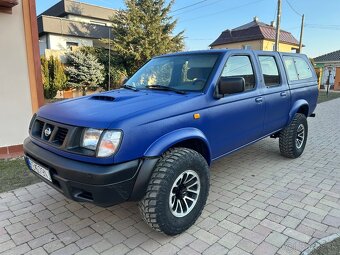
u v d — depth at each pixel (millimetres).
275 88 4320
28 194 3723
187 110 2826
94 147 2307
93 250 2602
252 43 34656
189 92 3150
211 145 3201
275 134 5027
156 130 2531
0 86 5266
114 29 23594
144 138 2438
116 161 2287
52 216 3191
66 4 29422
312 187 3916
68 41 26047
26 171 4504
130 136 2342
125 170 2316
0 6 5062
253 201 3514
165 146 2545
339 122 9172
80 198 2404
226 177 4309
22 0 5383
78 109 2723
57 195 3693
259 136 4164
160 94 3146
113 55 22594
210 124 3109
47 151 2625
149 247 2637
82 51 21234
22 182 4086
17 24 5371
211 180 4199
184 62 3631
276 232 2846
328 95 21828
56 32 24922
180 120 2746
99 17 31609
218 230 2893
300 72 5211
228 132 3432
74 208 3369
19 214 3232
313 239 2727
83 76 19391
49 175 2551
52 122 2668
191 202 2873
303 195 3668
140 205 2586
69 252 2576
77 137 2416
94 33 27172
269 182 4102
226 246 2637
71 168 2320
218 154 3383
